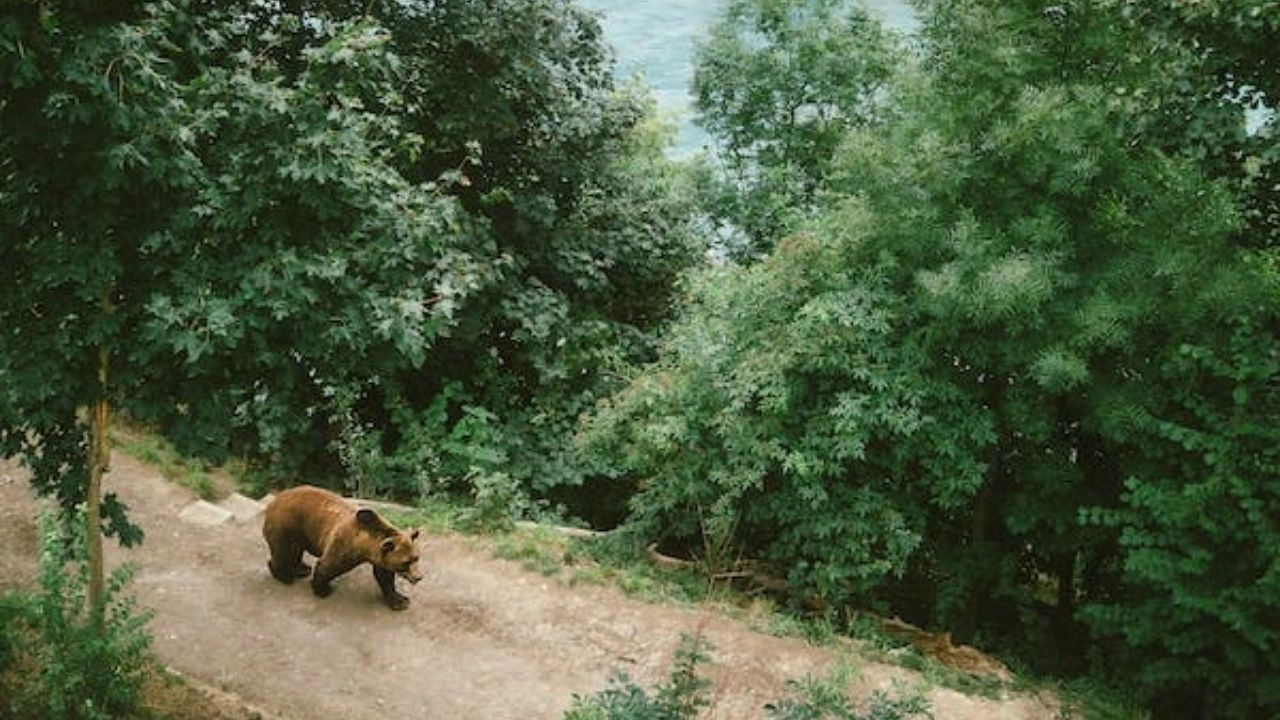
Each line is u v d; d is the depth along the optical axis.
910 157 9.66
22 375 5.84
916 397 9.50
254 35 10.23
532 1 12.19
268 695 7.62
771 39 16.08
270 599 8.77
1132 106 9.66
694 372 10.39
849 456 9.74
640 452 10.42
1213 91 9.29
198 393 6.28
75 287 5.91
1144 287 9.22
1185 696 9.59
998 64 9.46
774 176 15.64
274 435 10.09
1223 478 8.28
